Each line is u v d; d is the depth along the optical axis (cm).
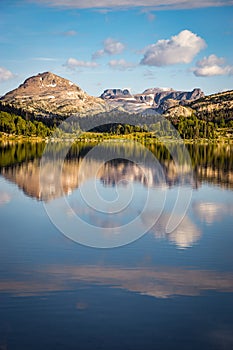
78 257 2109
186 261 2061
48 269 1930
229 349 1307
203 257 2125
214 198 3900
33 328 1411
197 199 3822
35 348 1305
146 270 1931
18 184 4619
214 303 1591
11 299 1598
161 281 1798
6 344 1329
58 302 1577
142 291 1691
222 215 3123
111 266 1972
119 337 1365
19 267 1956
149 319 1476
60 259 2078
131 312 1518
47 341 1339
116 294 1656
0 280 1786
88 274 1867
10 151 10469
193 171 6106
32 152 10181
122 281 1780
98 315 1495
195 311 1527
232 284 1769
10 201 3572
